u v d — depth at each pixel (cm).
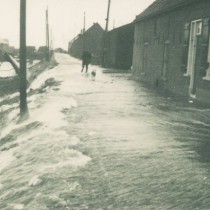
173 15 1933
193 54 1652
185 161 695
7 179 659
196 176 612
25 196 554
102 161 688
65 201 520
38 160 716
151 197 529
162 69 2162
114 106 1345
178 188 561
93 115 1152
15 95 2322
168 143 827
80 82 2300
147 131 941
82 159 697
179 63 1834
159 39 2223
